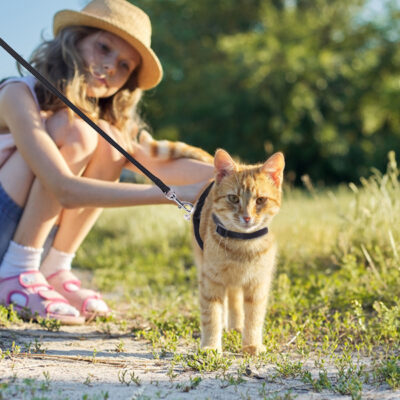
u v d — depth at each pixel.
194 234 3.74
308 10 23.78
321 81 20.92
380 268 4.94
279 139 22.08
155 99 23.06
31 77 4.04
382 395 2.40
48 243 4.29
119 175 4.32
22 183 3.94
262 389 2.49
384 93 21.72
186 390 2.44
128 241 8.05
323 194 12.50
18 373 2.59
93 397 2.20
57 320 3.76
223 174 3.57
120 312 4.53
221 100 21.50
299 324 3.87
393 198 5.55
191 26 23.78
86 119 3.46
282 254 5.84
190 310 4.44
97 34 4.07
